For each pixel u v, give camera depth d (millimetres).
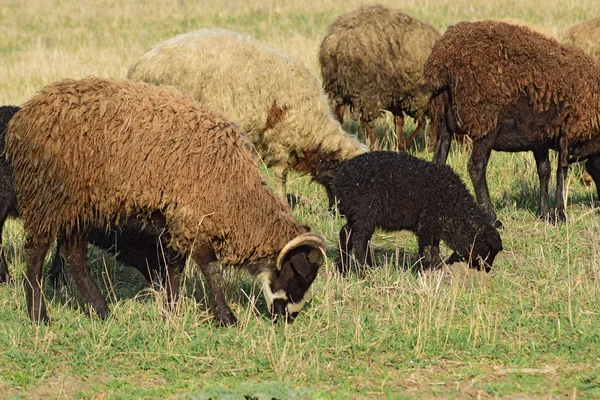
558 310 26797
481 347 24062
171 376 22453
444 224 29781
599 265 30000
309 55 69000
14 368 22703
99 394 21141
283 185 39625
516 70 33281
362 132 49719
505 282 29453
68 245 25562
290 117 38062
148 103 24406
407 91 46688
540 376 22219
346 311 27047
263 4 96938
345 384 21828
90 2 105062
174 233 24859
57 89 24250
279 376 22156
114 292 27969
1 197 27094
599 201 39781
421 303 26188
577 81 33750
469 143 45250
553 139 35094
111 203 24391
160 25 91000
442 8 87062
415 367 22953
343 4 94750
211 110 25531
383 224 30016
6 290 27984
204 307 27219
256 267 25797
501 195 40531
